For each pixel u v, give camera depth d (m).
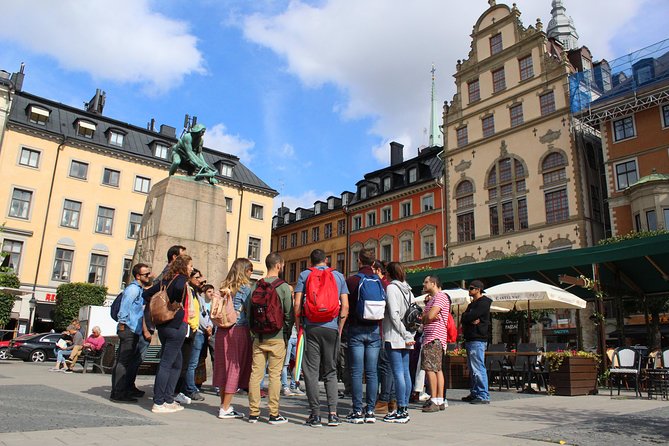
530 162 31.70
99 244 37.38
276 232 56.91
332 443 4.22
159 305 5.88
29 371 12.76
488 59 35.62
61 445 3.71
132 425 4.80
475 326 8.47
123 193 38.97
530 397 9.68
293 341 9.52
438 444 4.25
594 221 29.14
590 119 29.16
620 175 27.89
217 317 5.81
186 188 11.57
